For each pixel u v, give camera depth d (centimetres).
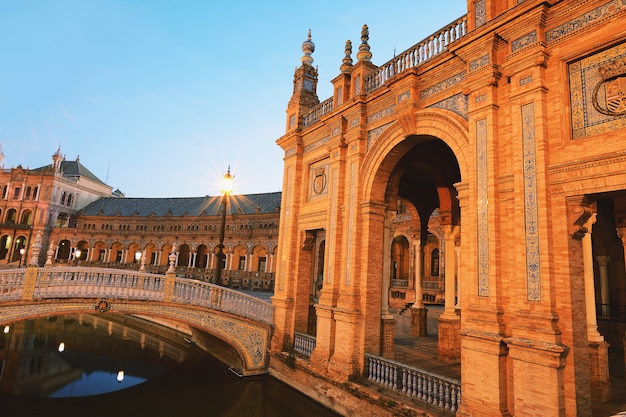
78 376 1669
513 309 813
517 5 848
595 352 962
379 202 1295
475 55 955
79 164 7938
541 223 773
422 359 1387
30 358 1916
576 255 761
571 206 756
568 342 720
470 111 950
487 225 876
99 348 2156
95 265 6238
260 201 6262
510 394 795
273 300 1702
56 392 1472
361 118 1359
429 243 3538
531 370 743
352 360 1202
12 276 1262
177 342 2297
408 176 1755
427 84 1129
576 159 750
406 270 3700
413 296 3061
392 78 1203
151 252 6812
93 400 1394
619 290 1741
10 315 1227
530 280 782
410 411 957
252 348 1600
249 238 5741
